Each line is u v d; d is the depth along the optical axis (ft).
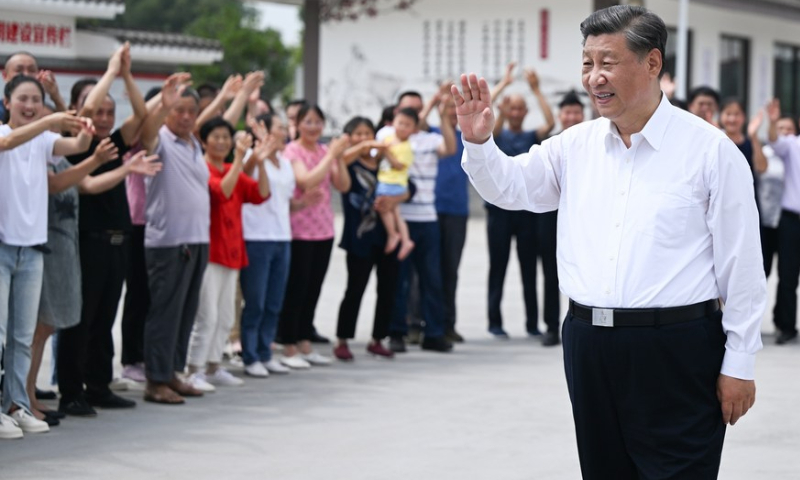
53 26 40.52
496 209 30.58
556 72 58.49
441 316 28.63
